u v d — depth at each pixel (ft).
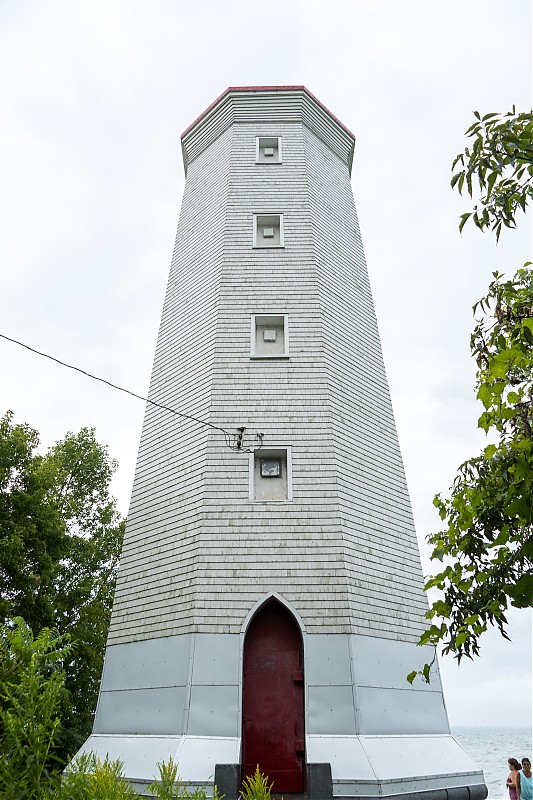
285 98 63.98
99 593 82.58
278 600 37.68
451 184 14.99
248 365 46.93
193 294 54.19
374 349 54.39
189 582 38.83
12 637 18.85
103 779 17.02
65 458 97.25
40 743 15.78
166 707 35.88
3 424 72.18
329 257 55.21
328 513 40.81
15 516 66.80
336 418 45.34
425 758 36.22
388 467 48.24
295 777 34.55
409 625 41.65
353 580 39.17
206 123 66.80
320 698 35.19
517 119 14.30
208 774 32.12
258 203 56.49
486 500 14.98
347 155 69.36
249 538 39.81
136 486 48.11
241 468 42.47
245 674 36.81
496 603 13.92
